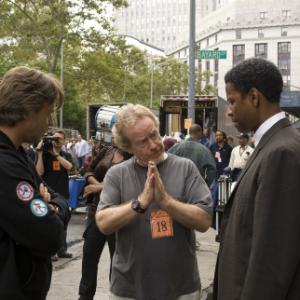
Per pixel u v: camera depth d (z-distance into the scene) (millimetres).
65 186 7367
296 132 2592
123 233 3193
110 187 3289
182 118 19688
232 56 104625
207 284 6480
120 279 3207
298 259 2410
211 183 7750
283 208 2400
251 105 2660
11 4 29719
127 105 3283
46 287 2467
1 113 2396
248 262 2514
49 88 2447
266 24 102375
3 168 2262
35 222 2285
